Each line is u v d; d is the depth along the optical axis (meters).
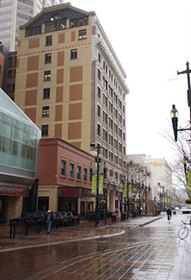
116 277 9.34
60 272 10.11
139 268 10.78
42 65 64.12
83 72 60.75
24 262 11.95
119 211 68.38
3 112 30.92
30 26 67.19
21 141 34.03
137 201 86.31
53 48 64.06
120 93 78.94
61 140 40.72
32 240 19.30
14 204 34.03
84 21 63.47
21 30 67.69
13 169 32.38
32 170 36.19
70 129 58.97
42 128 61.00
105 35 67.62
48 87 62.56
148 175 109.44
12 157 32.28
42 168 39.75
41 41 65.38
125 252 14.98
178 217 66.06
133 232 28.34
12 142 32.34
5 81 81.44
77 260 12.49
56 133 59.72
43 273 9.95
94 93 59.47
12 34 137.62
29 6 142.75
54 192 38.97
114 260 12.53
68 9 65.12
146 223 42.56
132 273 9.93
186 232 24.06
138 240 21.06
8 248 15.42
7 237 20.62
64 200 41.91
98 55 63.19
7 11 140.50
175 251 15.38
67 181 42.12
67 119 59.62
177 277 9.31
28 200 36.69
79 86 60.34
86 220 43.44
